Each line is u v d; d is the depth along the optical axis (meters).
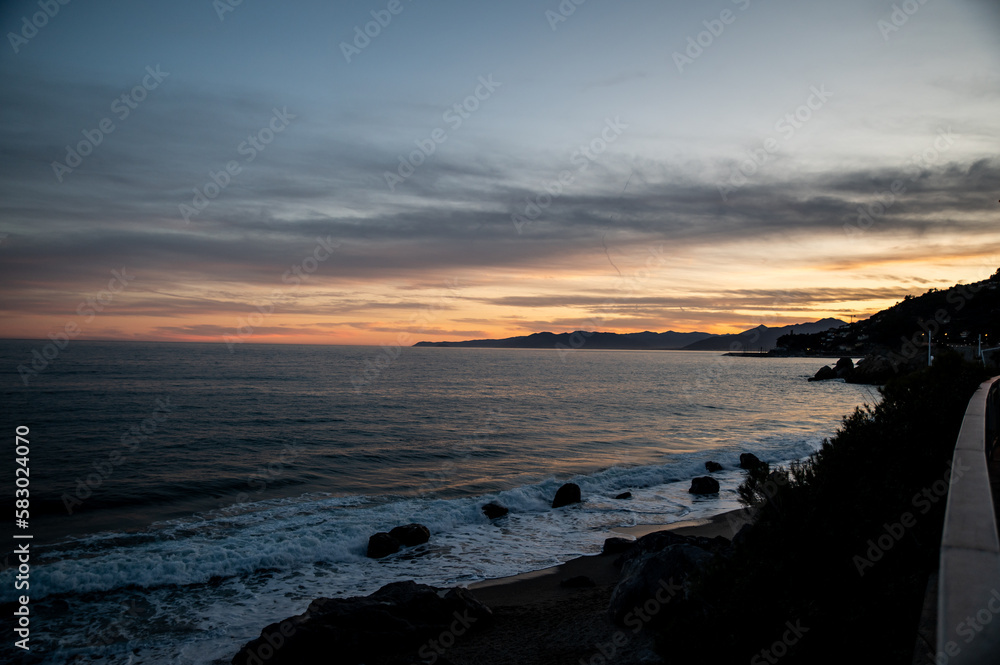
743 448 28.44
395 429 34.69
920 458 7.47
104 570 11.90
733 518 16.23
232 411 40.28
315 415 39.69
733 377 108.62
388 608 9.13
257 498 18.69
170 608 10.54
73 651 8.97
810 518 6.11
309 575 12.27
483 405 50.41
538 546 14.25
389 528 15.31
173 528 15.17
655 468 23.56
